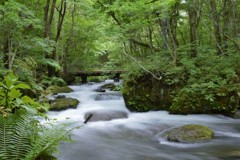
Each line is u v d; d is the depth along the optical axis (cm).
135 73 1060
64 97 1195
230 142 641
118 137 708
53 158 414
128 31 1068
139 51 1633
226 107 903
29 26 1109
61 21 1633
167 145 637
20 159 366
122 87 1112
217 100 923
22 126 400
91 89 1584
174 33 1268
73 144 625
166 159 553
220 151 582
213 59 1069
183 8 1248
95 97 1253
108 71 1906
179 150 598
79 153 580
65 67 1859
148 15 1062
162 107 999
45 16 1413
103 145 642
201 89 940
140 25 1000
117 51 1173
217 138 670
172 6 1166
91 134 729
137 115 964
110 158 560
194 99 941
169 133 675
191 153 577
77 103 1080
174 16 1224
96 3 1255
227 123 830
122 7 955
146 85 1038
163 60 1114
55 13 1892
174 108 950
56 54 1636
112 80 2198
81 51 2184
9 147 369
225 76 979
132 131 759
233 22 1296
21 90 839
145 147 627
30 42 1055
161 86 1013
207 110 928
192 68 1023
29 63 1046
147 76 1043
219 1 1515
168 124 817
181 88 983
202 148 604
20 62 980
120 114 940
